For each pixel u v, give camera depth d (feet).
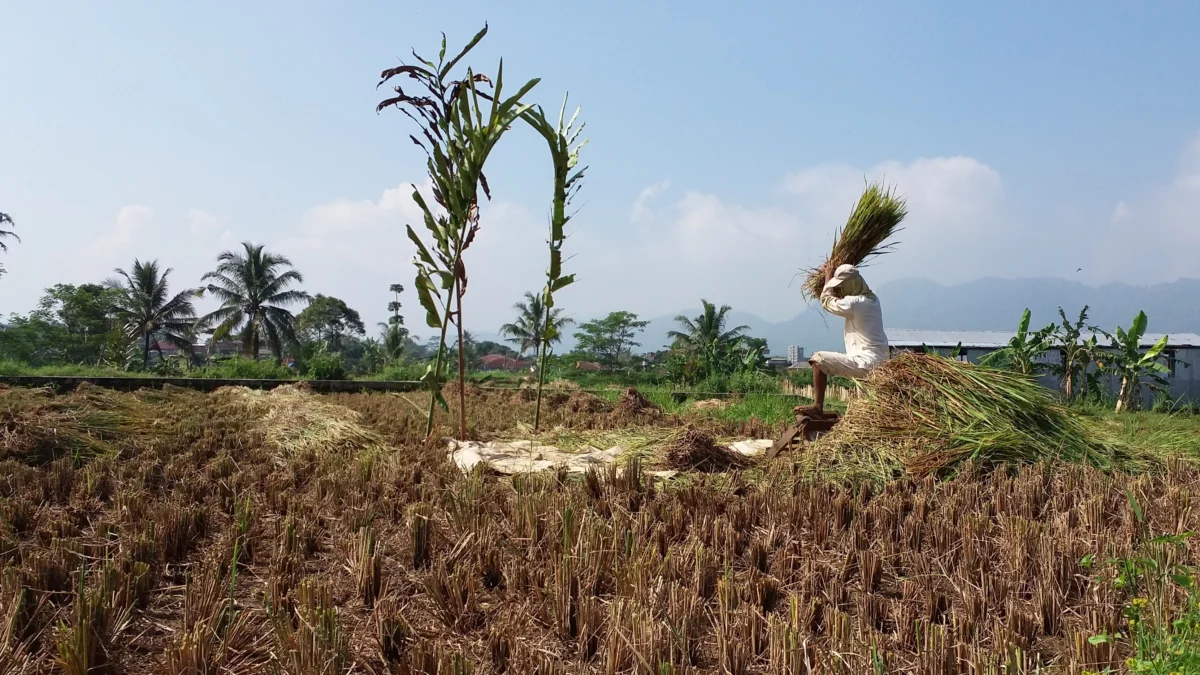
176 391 41.32
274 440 25.04
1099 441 21.33
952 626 10.08
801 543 13.61
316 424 27.07
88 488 17.65
